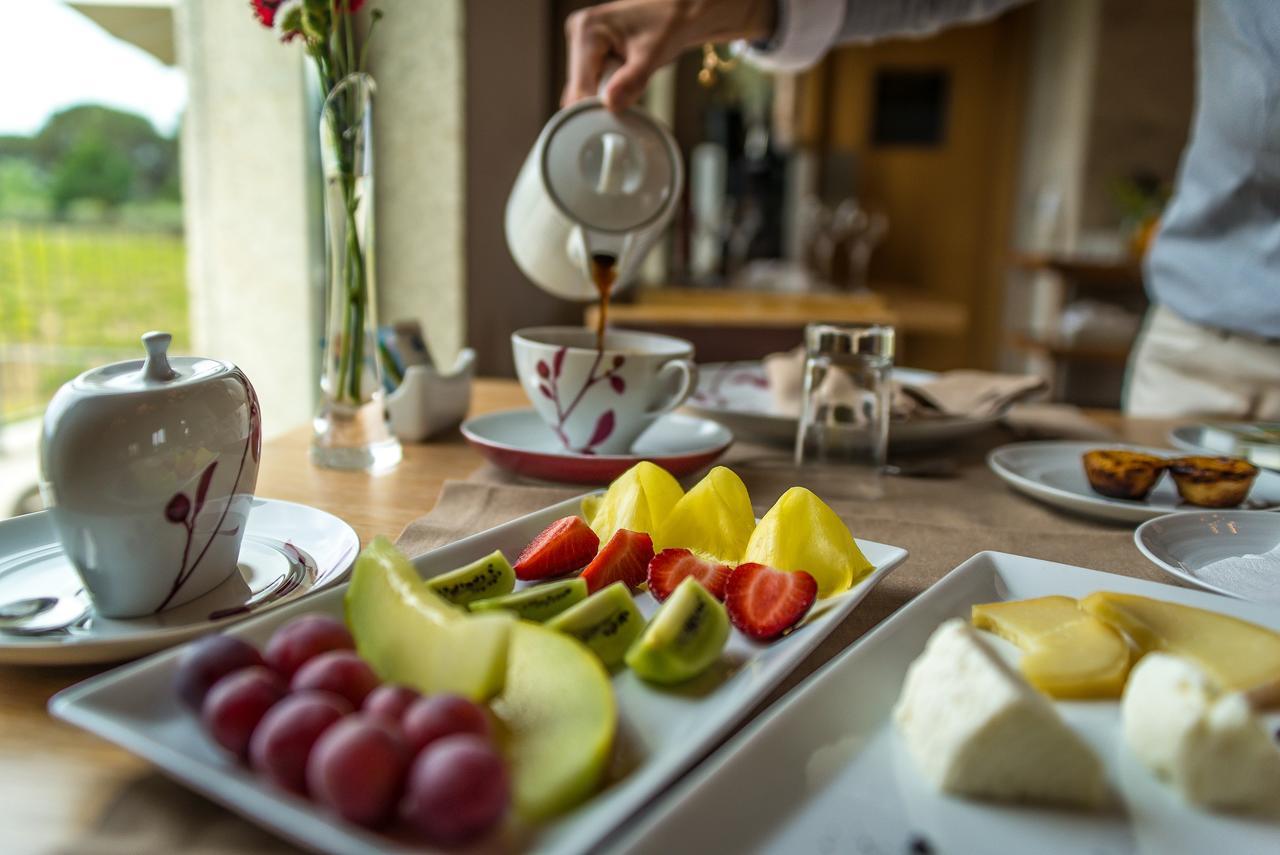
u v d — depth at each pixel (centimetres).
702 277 306
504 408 109
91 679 41
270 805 27
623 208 81
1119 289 355
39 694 40
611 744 32
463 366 101
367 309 80
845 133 482
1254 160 111
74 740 36
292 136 188
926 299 361
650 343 84
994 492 79
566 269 86
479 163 190
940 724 34
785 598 45
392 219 194
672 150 84
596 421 78
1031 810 33
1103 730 38
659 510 57
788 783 32
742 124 332
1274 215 113
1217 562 58
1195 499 74
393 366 93
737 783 31
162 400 44
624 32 103
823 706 36
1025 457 85
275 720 29
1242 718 33
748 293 270
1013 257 398
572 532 52
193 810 32
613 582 49
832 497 75
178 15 186
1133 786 35
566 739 32
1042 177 436
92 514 43
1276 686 39
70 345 266
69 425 43
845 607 46
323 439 81
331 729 29
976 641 37
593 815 29
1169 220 126
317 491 73
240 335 200
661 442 88
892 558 53
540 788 30
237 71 186
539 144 83
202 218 195
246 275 196
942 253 491
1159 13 367
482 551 52
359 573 41
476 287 196
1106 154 381
